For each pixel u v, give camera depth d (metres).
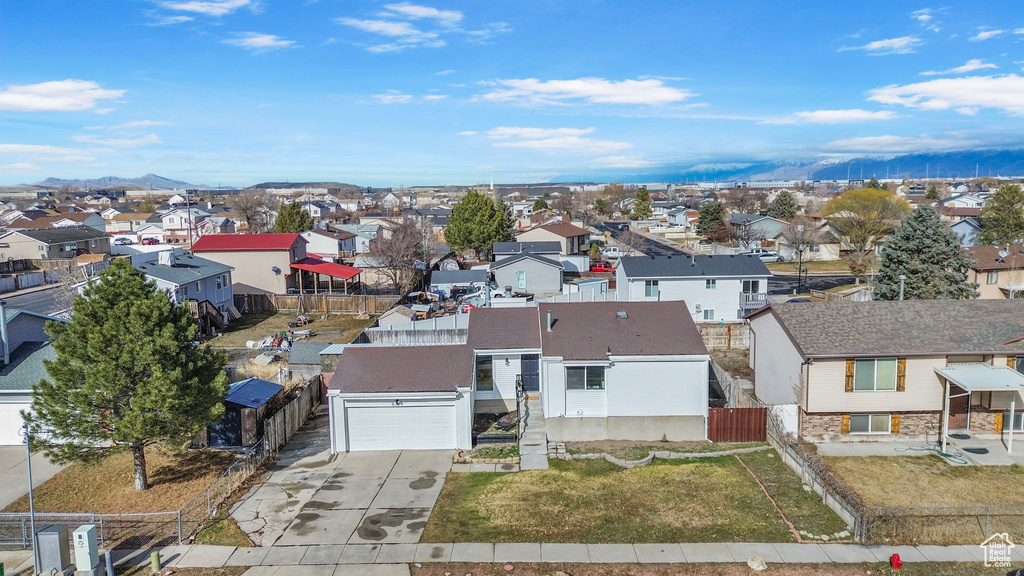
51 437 20.03
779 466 22.44
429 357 26.34
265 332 46.41
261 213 117.69
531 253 65.44
